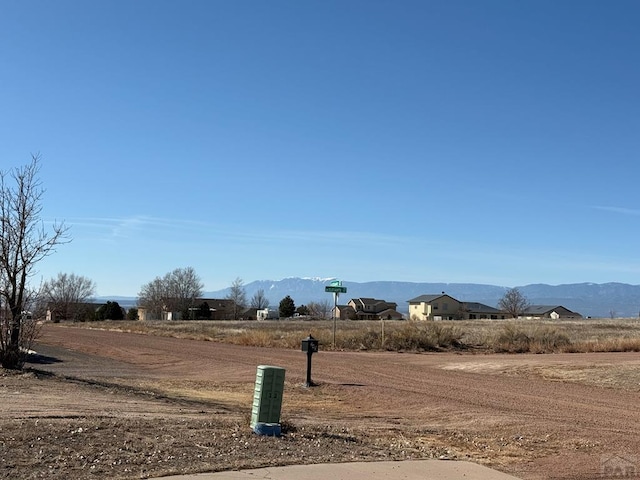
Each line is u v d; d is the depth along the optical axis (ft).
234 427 36.83
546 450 38.88
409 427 45.85
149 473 25.76
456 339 124.98
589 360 88.02
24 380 54.70
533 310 448.24
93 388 54.80
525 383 71.05
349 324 219.82
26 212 62.85
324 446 34.60
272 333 151.74
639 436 42.96
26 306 63.26
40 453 27.45
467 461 34.42
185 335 172.35
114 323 260.83
